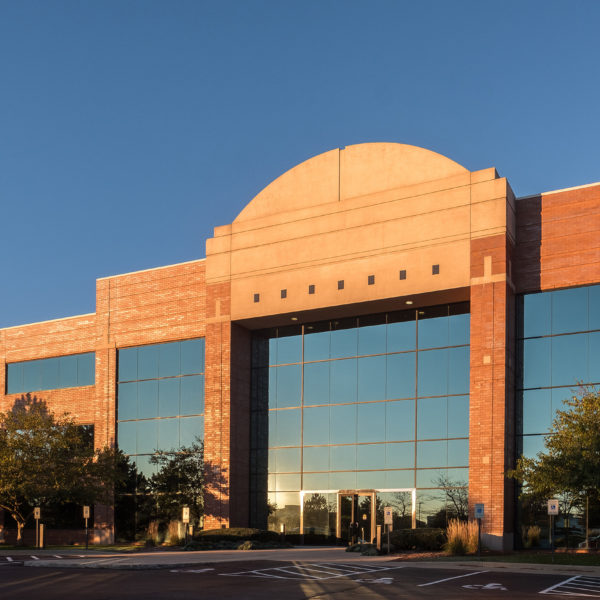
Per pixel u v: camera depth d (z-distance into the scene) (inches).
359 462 1483.8
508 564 987.3
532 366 1350.9
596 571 902.4
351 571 900.6
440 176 1423.5
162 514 1654.8
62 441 1598.2
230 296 1608.0
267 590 707.4
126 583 771.4
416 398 1449.3
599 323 1304.1
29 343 1952.5
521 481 1317.7
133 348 1776.6
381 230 1460.4
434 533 1232.2
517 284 1380.4
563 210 1358.3
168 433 1686.8
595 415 1058.1
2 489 1551.4
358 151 1523.1
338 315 1544.0
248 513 1579.7
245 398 1616.6
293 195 1582.2
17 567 1010.7
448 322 1445.6
